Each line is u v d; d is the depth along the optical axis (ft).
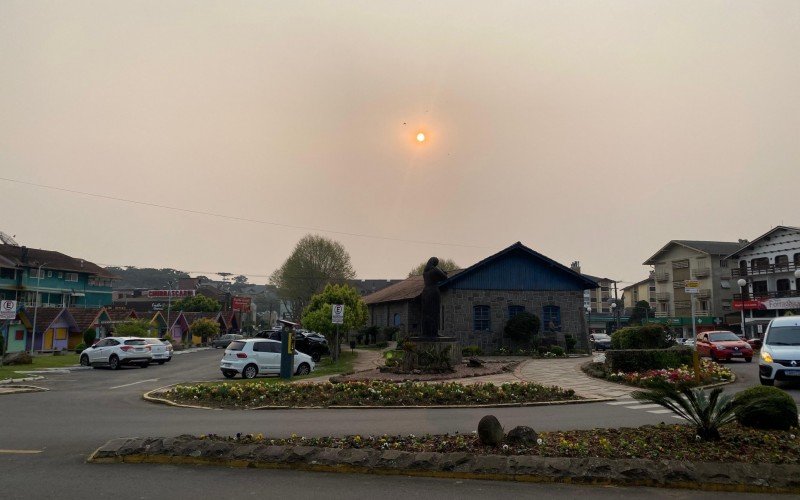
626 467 23.39
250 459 25.95
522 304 110.01
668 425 32.30
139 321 158.51
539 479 23.47
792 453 25.49
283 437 31.19
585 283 113.09
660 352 63.82
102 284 232.53
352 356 121.19
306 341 105.81
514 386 50.83
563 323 110.83
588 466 23.70
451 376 65.10
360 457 25.45
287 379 71.67
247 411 44.57
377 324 168.25
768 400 30.68
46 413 44.11
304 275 231.09
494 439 26.76
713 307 212.43
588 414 40.88
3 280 185.37
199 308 284.00
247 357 77.46
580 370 73.41
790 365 49.14
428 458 24.94
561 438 28.89
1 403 51.57
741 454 25.27
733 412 28.40
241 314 336.49
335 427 35.65
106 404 50.34
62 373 92.79
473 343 107.24
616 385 58.23
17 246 205.05
